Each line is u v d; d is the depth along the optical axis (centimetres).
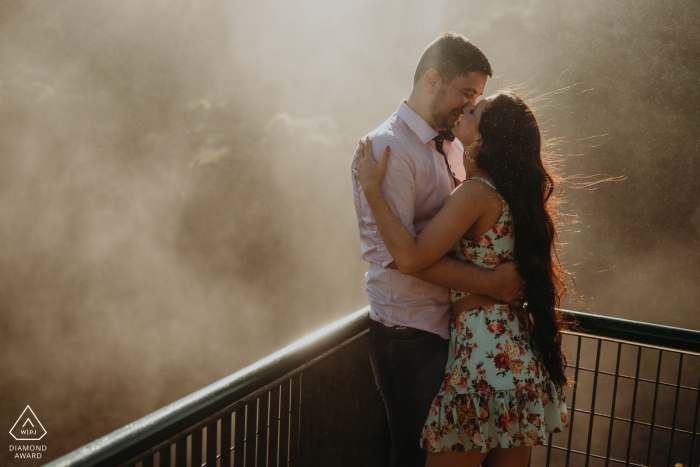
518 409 146
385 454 214
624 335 187
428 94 162
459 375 152
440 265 146
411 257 144
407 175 157
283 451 150
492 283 147
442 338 167
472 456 154
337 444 177
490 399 147
